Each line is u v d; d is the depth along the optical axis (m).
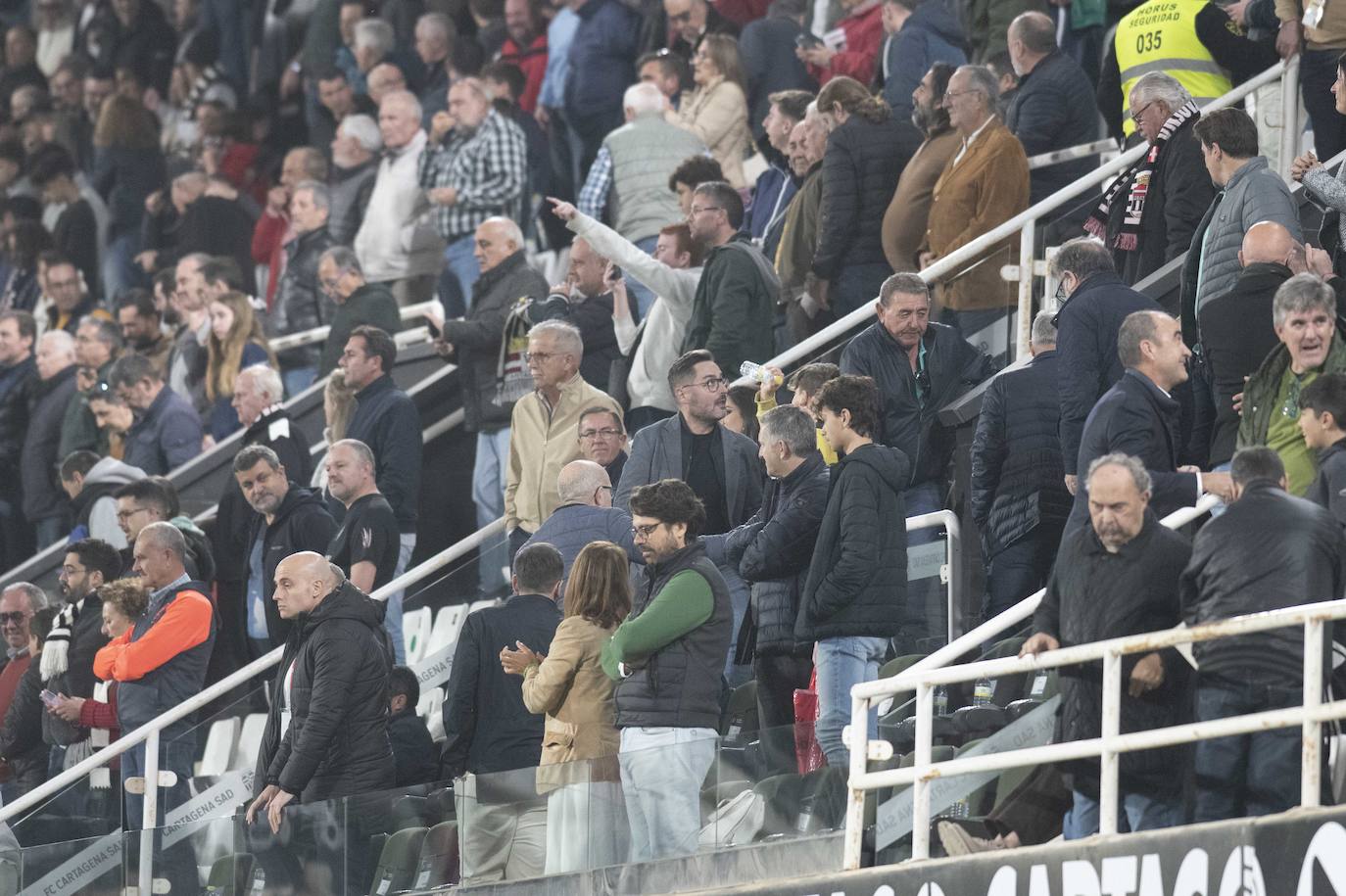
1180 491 29.41
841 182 42.41
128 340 58.41
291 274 57.56
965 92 40.91
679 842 31.44
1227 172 33.56
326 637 35.41
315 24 67.38
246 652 44.28
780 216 45.72
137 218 70.19
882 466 32.19
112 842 37.91
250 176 67.81
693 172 44.72
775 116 47.03
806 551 32.94
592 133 59.00
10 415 59.28
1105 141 43.62
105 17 76.00
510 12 62.22
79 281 66.50
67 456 55.47
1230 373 31.56
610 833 32.06
